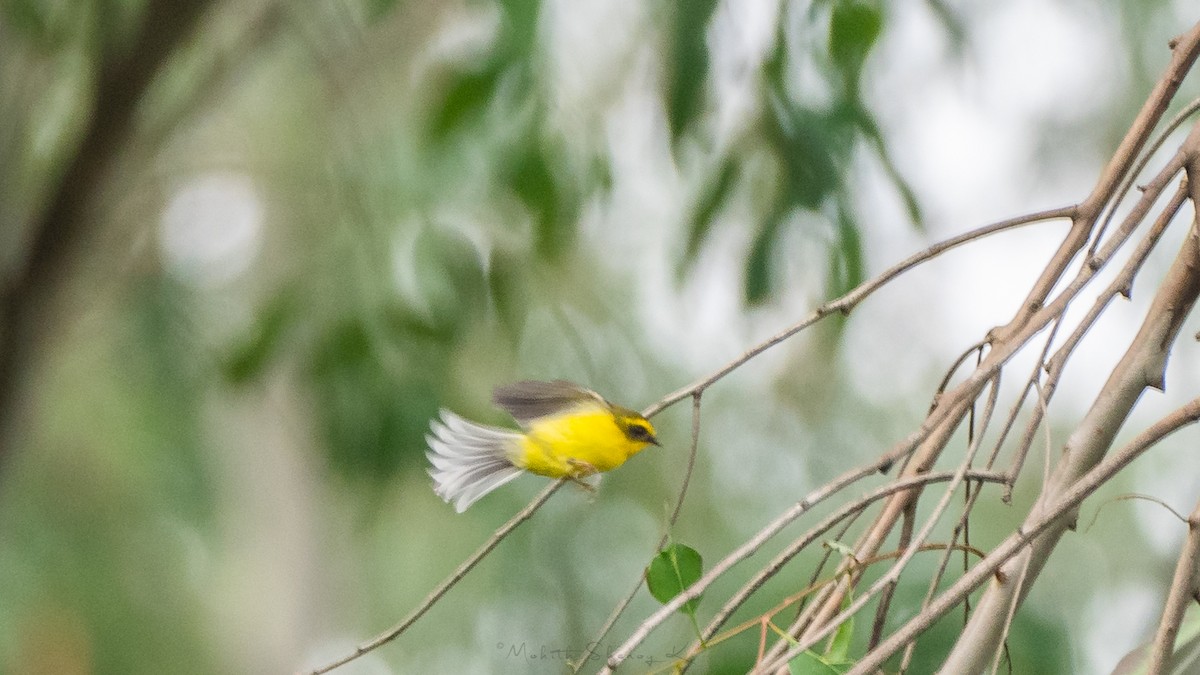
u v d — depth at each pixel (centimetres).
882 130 794
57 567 1603
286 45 1324
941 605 376
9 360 960
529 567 1361
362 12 1027
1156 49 1125
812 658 396
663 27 785
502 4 795
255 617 2014
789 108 759
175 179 1231
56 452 1564
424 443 898
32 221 943
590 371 1132
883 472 418
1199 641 477
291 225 1247
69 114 1048
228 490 1883
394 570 1628
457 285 909
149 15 895
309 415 988
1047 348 426
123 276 1274
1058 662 827
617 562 1371
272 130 1496
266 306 922
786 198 765
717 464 1350
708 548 1326
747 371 1363
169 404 1438
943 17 789
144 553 1655
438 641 1634
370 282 915
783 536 1316
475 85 801
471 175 915
